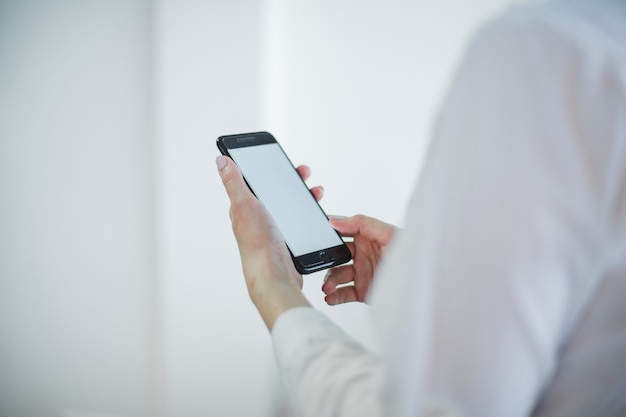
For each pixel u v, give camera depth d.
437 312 0.35
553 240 0.33
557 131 0.32
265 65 1.46
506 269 0.33
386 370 0.37
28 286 1.69
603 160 0.32
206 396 1.71
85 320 1.71
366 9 1.51
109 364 1.74
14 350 1.74
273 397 1.77
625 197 0.33
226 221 1.56
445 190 0.35
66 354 1.74
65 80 1.54
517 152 0.33
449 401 0.36
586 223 0.33
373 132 1.59
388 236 0.85
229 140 0.99
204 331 1.66
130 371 1.74
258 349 1.66
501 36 0.34
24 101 1.56
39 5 1.50
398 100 1.56
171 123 1.51
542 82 0.33
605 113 0.32
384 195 1.64
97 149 1.58
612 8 0.35
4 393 1.76
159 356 1.72
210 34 1.44
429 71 1.52
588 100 0.32
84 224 1.64
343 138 1.61
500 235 0.33
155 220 1.61
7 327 1.72
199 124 1.50
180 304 1.64
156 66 1.49
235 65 1.45
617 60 0.32
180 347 1.67
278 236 0.63
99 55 1.52
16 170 1.61
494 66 0.34
